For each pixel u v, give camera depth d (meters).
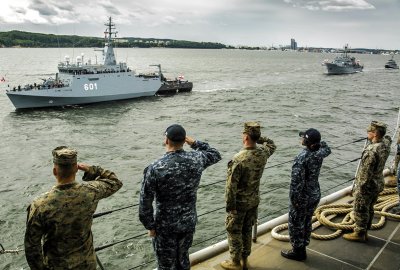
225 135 40.09
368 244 6.15
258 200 5.08
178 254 4.16
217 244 5.82
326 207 7.35
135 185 24.14
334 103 62.69
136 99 65.06
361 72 134.12
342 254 5.85
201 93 75.00
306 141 5.25
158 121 47.97
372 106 59.78
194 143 4.43
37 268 3.27
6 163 29.77
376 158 5.83
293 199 5.35
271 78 110.69
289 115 51.75
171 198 3.93
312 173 5.29
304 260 5.63
